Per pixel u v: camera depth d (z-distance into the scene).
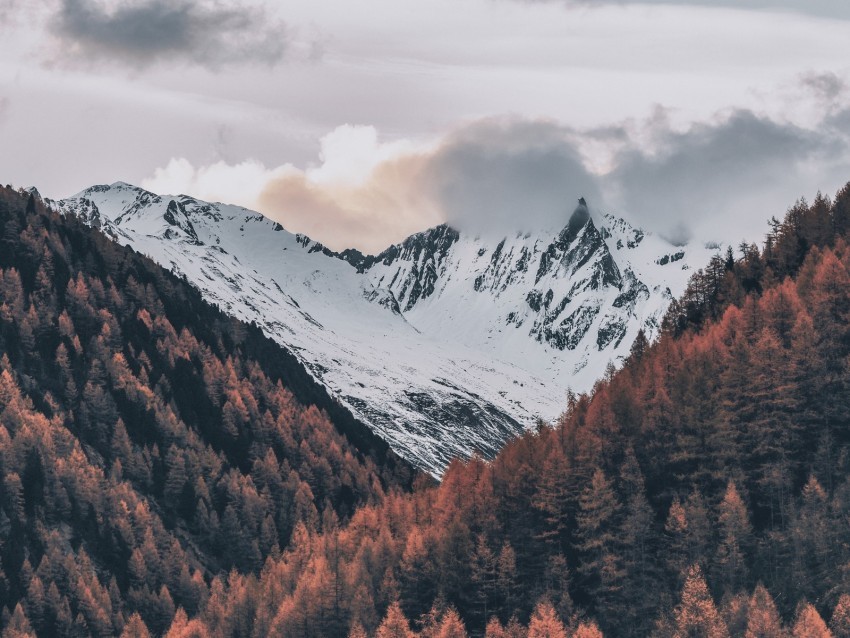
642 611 182.25
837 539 177.12
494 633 183.00
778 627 164.00
